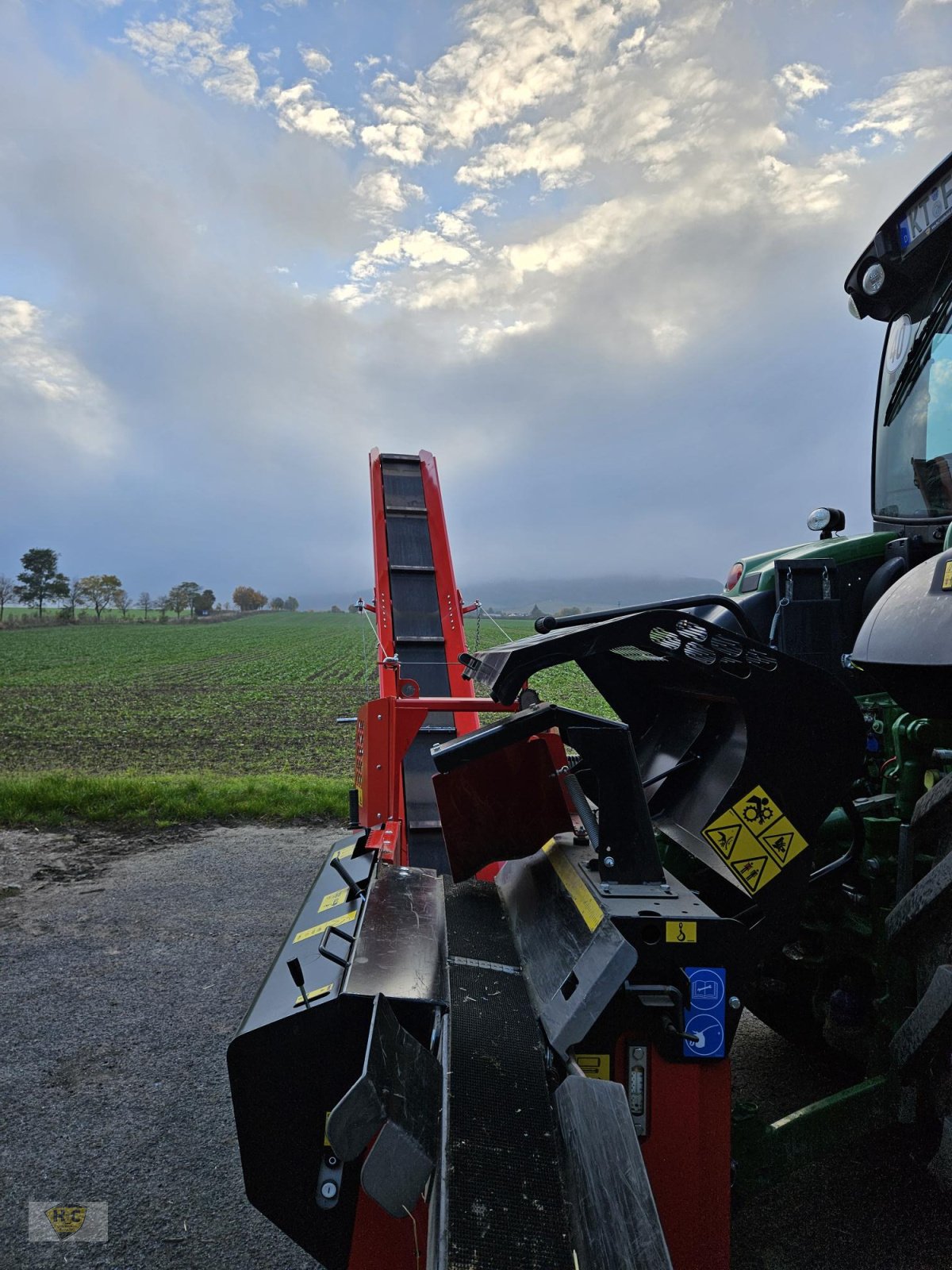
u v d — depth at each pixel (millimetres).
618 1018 1897
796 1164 2449
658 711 2838
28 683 34188
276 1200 1788
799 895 2246
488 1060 1738
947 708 1889
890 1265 2436
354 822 5352
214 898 6309
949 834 2541
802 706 2219
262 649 56188
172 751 17875
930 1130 2615
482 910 2527
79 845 7887
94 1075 3697
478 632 7234
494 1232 1421
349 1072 1793
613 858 2062
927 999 2424
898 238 3131
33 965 4984
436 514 7473
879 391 3545
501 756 2494
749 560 3770
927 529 3264
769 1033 3986
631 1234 1479
